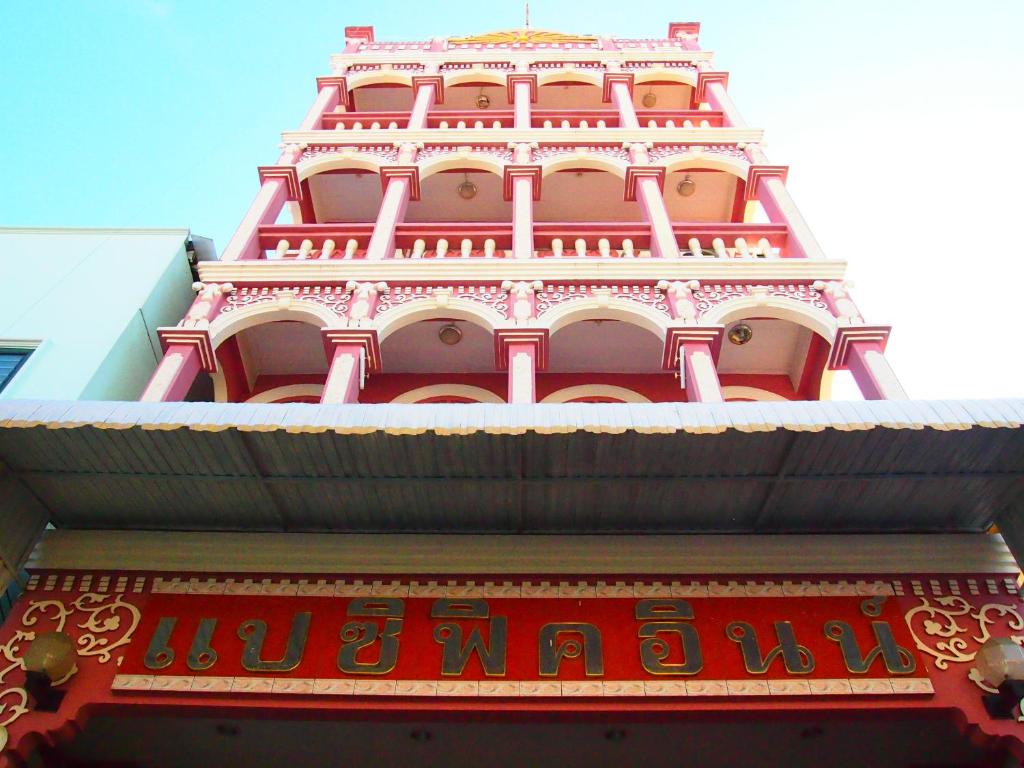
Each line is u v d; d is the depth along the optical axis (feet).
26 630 24.53
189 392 43.93
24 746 21.97
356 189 56.34
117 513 26.48
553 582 25.80
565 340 42.52
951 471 24.71
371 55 67.77
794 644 24.22
